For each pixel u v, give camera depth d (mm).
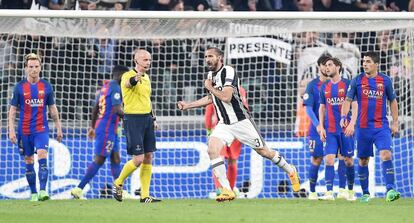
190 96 48125
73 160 44156
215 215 28156
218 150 34719
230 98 34344
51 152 43906
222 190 34750
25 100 38781
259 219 26438
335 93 39375
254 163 43938
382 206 33625
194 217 27344
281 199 41250
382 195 43656
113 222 25594
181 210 30750
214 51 34750
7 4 53000
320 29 43438
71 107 46562
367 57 36781
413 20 42656
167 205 34250
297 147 44656
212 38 48312
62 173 43906
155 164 44156
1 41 45656
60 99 47219
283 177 44031
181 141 44531
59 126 39500
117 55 48938
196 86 48188
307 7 54312
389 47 47031
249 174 43938
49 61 48250
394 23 43156
